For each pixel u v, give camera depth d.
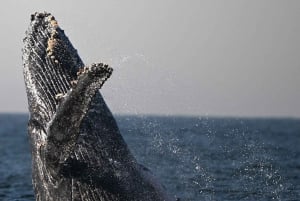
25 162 158.00
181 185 91.69
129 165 55.84
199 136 189.38
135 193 55.25
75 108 46.88
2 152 198.75
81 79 46.06
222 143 160.12
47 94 55.06
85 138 54.28
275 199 77.50
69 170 53.00
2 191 92.25
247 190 84.12
